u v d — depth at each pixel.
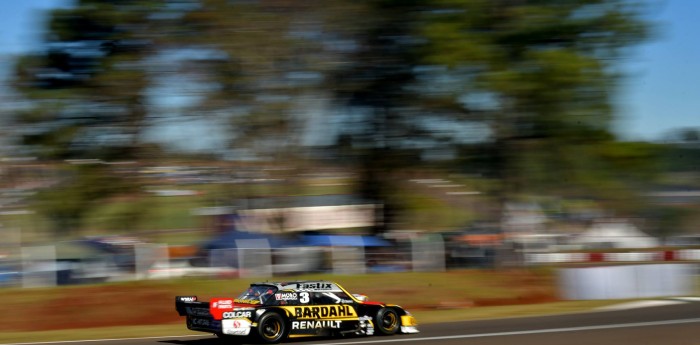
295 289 23.03
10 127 42.16
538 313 33.00
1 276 36.78
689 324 26.06
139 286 35.69
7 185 42.06
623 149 43.03
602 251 62.53
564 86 41.94
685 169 60.19
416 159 45.97
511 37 42.66
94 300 33.84
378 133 45.94
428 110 44.31
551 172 44.03
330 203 48.56
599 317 29.89
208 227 45.56
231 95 41.69
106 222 42.62
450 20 43.09
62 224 42.84
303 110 42.22
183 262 39.56
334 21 42.34
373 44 44.16
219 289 36.31
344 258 41.38
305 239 45.53
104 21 42.00
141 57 42.03
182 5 41.84
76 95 42.56
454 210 47.84
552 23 42.94
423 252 43.31
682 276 41.56
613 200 44.84
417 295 38.25
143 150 42.28
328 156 44.16
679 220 58.88
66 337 26.06
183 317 33.66
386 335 24.08
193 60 41.59
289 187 42.28
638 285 40.56
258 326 21.88
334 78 43.62
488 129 44.09
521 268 44.03
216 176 42.38
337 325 23.11
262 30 41.31
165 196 43.94
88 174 42.09
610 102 42.53
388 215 47.19
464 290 39.50
